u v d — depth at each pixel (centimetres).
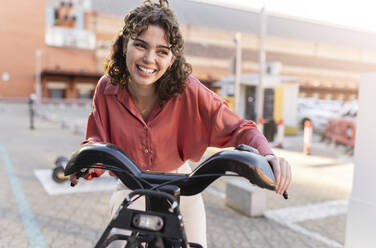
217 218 389
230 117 124
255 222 380
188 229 135
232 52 3497
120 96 126
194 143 136
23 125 1445
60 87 4178
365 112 239
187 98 126
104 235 80
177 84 121
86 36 4181
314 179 607
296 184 565
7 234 327
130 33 103
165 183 93
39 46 4097
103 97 130
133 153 133
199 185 96
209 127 130
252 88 1408
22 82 4119
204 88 128
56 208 405
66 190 479
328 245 324
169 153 136
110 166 99
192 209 135
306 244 326
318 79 4609
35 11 4062
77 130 1176
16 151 789
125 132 130
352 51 4706
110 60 124
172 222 78
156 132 129
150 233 78
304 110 1444
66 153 779
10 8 4012
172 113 128
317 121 1381
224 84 1488
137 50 104
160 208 91
